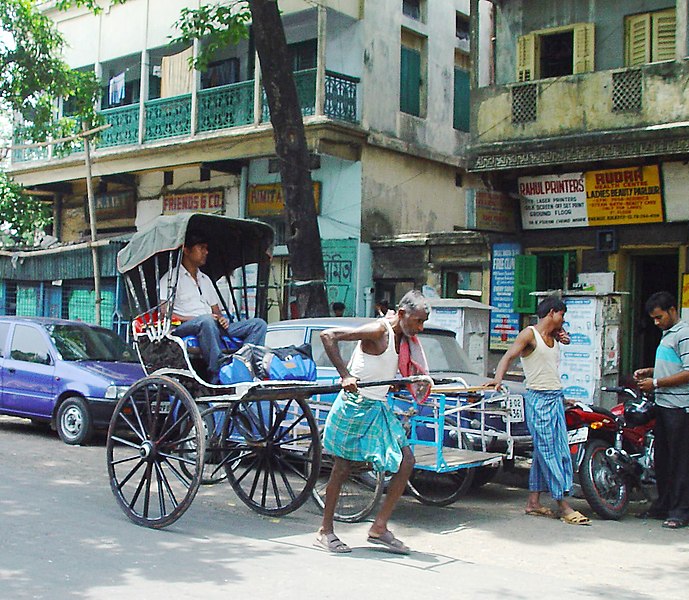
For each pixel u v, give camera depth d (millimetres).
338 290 16984
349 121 16625
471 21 13695
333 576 5316
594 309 10258
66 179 20344
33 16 15766
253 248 8312
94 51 20531
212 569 5387
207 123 17656
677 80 11758
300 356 6840
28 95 15953
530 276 13789
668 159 12172
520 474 9562
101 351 12008
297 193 12070
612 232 13078
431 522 7258
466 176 19609
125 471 9062
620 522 7465
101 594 4777
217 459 7527
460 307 11438
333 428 5988
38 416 11367
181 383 7004
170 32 18922
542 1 13852
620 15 13141
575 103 12617
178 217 7160
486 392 8172
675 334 7348
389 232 17422
